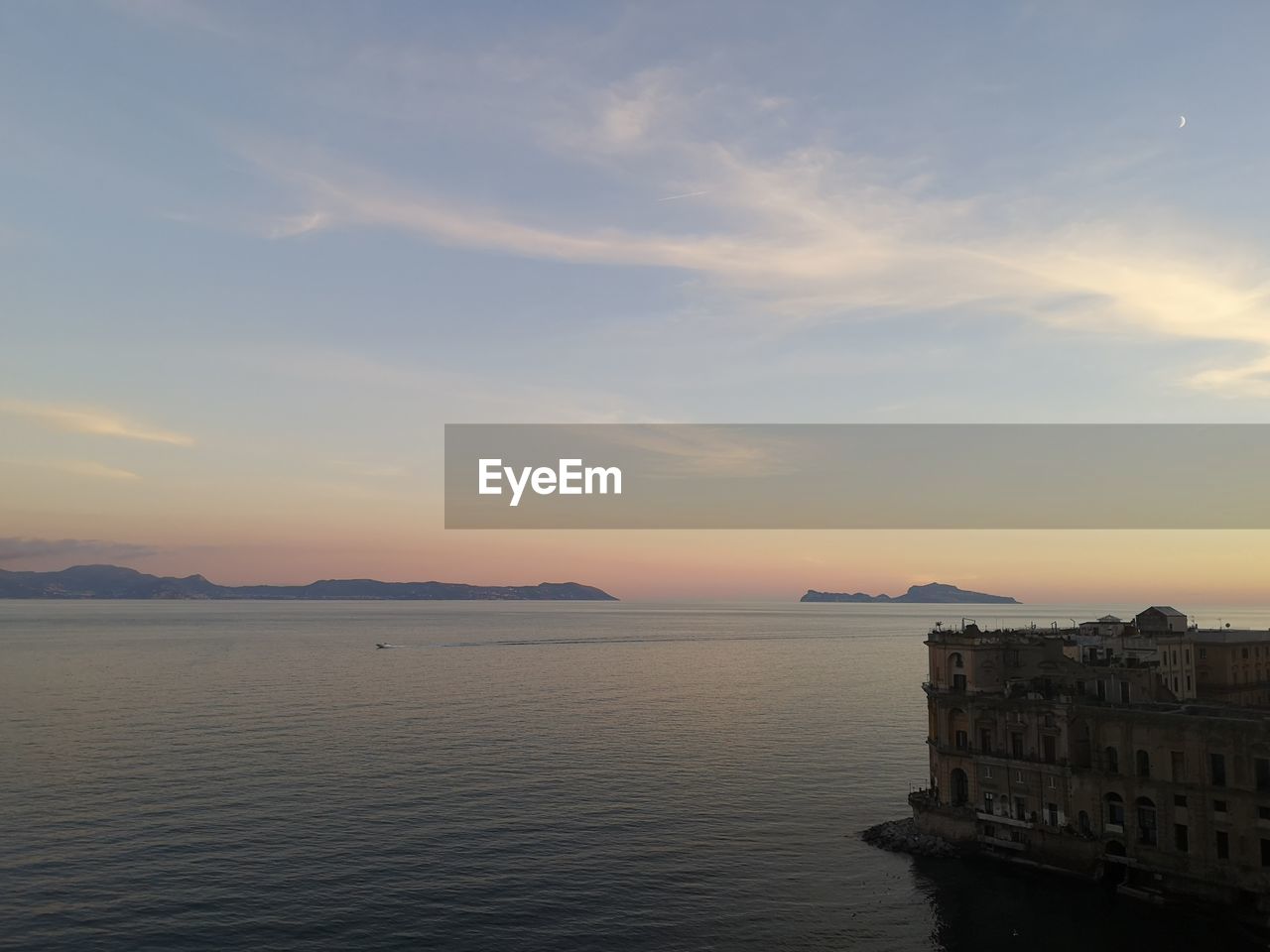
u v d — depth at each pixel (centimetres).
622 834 11725
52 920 8719
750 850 11200
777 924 9012
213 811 12319
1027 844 10706
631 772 15188
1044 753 10750
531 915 9112
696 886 9994
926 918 9162
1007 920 9088
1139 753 9931
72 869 10050
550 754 16488
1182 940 8569
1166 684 12150
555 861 10669
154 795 13075
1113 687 10694
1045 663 11325
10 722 18900
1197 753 9444
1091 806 10231
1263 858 8938
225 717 19862
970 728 11494
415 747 16875
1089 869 10106
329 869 10219
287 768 14925
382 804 12838
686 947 8494
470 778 14450
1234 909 9044
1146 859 9731
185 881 9769
